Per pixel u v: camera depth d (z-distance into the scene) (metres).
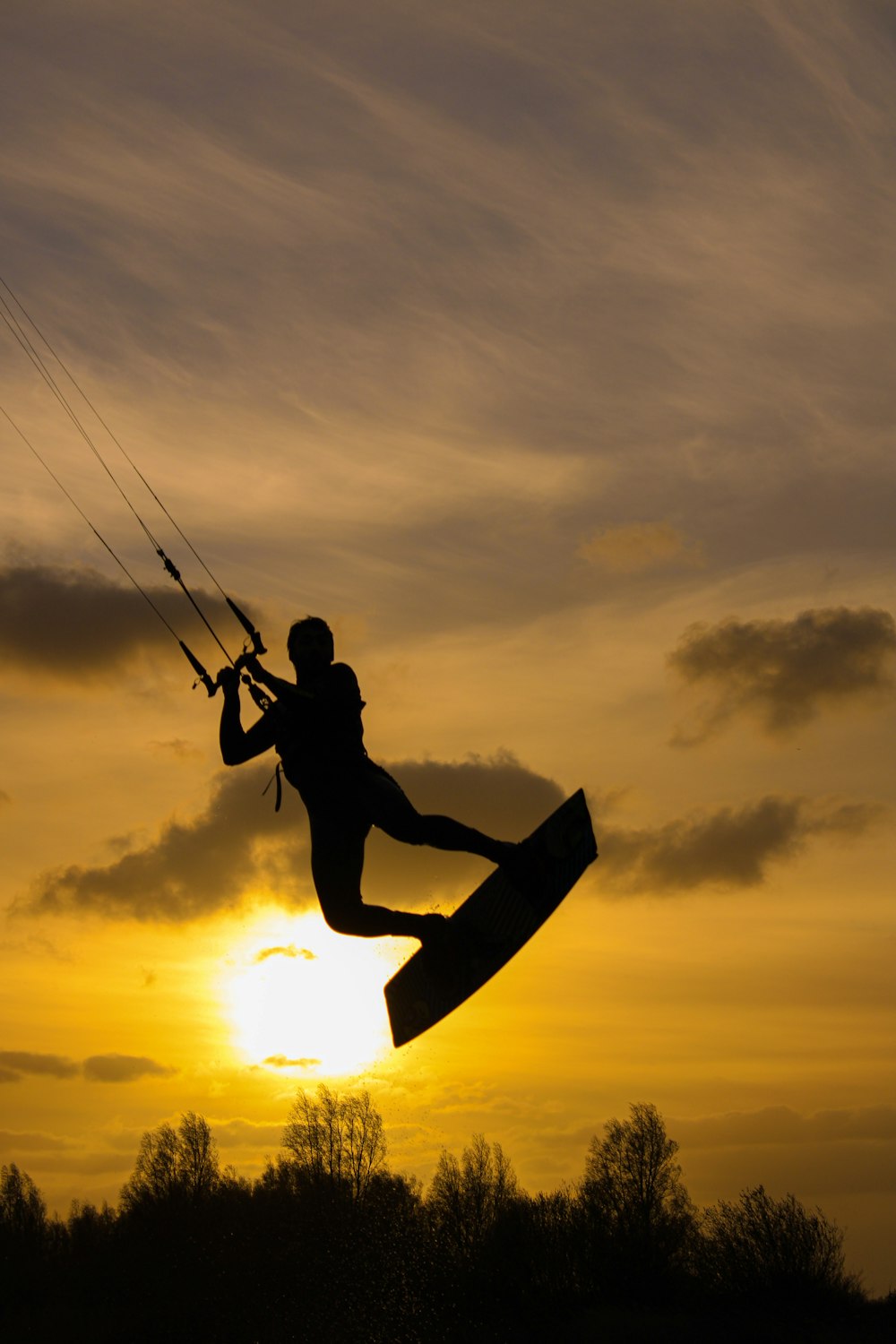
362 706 7.47
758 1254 42.91
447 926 7.82
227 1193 59.19
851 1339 38.94
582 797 7.84
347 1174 53.53
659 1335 40.44
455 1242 48.28
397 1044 8.13
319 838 7.35
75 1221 60.03
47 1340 47.81
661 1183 47.19
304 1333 46.41
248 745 7.64
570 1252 46.28
